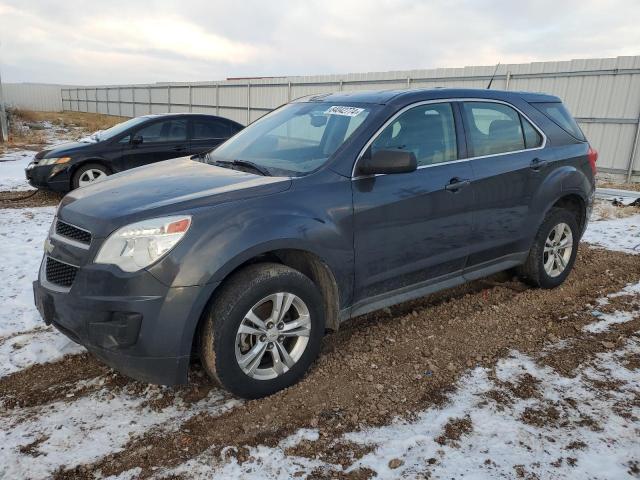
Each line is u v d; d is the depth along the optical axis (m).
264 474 2.40
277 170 3.38
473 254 4.02
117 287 2.59
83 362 3.41
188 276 2.62
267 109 23.48
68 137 22.72
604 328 3.98
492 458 2.52
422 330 3.92
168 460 2.49
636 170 12.94
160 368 2.67
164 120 9.03
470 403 2.98
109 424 2.76
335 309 3.26
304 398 3.00
